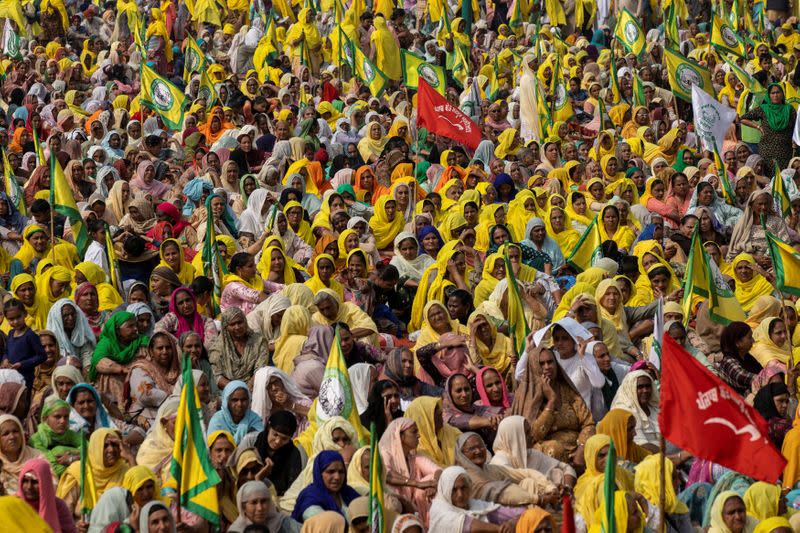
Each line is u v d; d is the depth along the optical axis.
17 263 29.84
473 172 38.38
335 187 39.22
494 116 47.09
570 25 63.16
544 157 42.53
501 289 27.45
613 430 21.14
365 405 22.86
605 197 38.59
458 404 22.30
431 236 32.59
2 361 24.19
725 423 16.73
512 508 19.34
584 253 31.94
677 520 19.41
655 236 33.25
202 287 27.31
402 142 41.09
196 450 17.38
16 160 38.94
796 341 27.42
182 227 34.34
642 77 52.38
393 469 20.02
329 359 21.77
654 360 24.84
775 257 25.61
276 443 20.16
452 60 54.91
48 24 60.09
